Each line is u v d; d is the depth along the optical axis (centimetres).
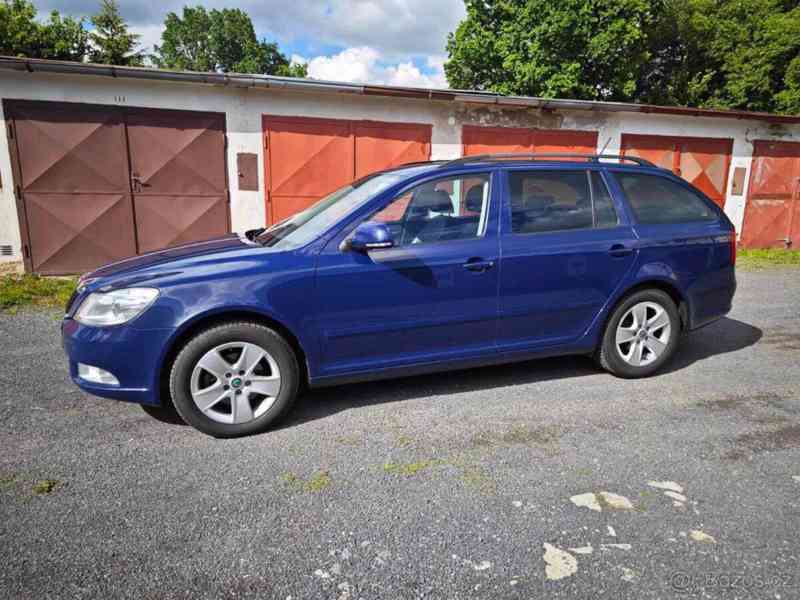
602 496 270
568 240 395
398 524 247
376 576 216
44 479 281
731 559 225
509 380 425
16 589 206
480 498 268
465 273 366
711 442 326
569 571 219
